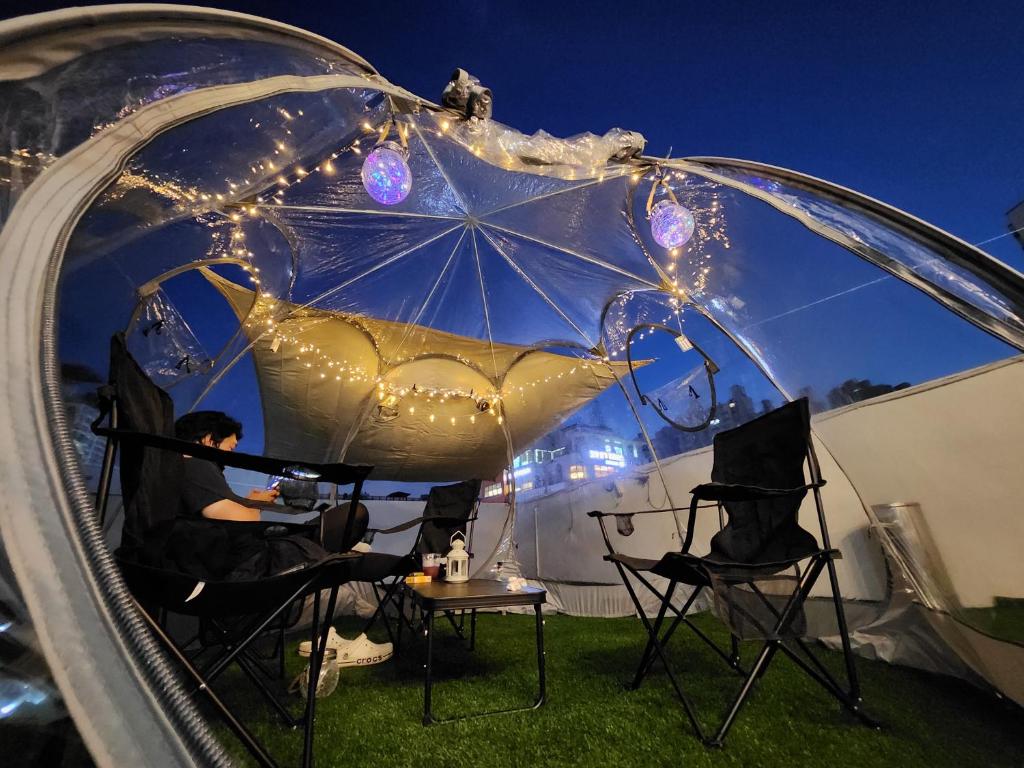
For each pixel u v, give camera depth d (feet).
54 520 2.08
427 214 12.15
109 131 3.82
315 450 18.65
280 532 5.73
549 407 18.58
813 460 6.41
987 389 6.50
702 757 4.64
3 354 2.29
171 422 4.88
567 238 12.11
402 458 19.03
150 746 1.86
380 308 15.05
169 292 9.11
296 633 11.51
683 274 10.53
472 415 18.19
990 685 5.63
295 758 4.68
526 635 10.76
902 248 5.85
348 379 16.40
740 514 6.70
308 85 5.98
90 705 1.82
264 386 15.92
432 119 7.84
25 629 1.92
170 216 6.04
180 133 5.04
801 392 8.39
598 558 14.29
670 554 5.40
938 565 6.69
